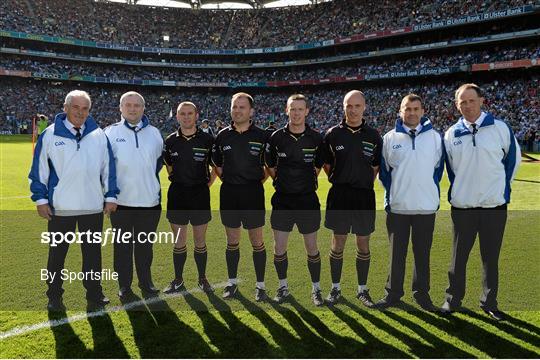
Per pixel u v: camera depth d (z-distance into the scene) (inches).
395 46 1648.6
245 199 175.9
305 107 167.8
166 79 1983.3
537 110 1197.1
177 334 142.9
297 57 1925.4
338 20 1831.9
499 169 158.2
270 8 2066.9
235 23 2081.7
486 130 159.0
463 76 1487.5
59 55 1769.2
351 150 170.1
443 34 1524.4
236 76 2003.0
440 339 140.4
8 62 1713.8
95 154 165.0
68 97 159.0
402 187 167.0
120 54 1956.2
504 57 1346.0
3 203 350.9
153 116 1849.2
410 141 167.2
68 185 161.2
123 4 2062.0
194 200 182.2
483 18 1325.0
